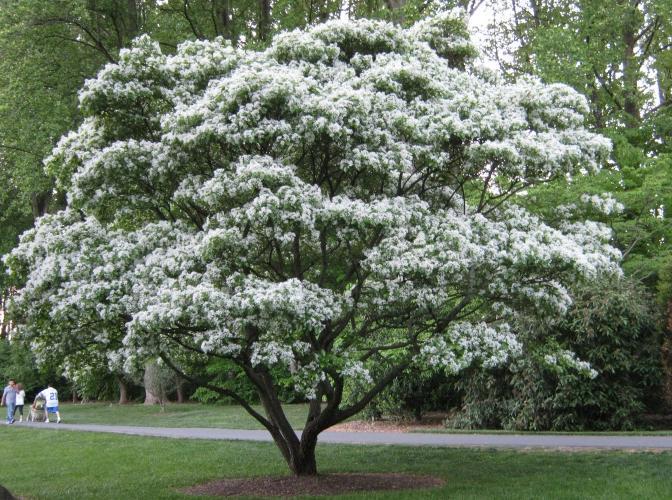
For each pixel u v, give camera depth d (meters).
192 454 14.76
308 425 11.32
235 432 18.52
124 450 15.81
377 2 21.30
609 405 15.48
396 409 19.39
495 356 9.48
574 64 20.47
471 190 11.86
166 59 10.20
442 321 10.03
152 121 10.15
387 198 9.59
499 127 9.47
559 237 9.36
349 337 10.40
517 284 9.54
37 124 21.58
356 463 12.70
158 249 9.18
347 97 9.05
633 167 21.12
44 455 15.85
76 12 20.33
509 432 15.69
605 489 9.31
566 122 10.63
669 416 16.20
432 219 9.34
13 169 25.53
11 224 35.09
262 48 18.67
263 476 11.83
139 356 9.14
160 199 10.07
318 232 9.77
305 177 10.46
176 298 8.07
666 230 18.66
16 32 20.78
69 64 22.08
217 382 30.00
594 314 15.23
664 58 24.80
